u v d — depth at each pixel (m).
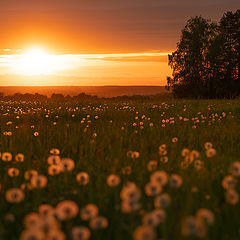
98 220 2.66
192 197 3.71
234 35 57.88
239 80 54.94
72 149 6.69
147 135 8.26
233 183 3.43
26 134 7.78
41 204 4.07
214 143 7.11
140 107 19.02
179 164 5.04
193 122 11.24
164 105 20.39
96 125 11.11
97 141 7.32
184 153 5.02
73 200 4.18
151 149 6.43
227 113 14.87
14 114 15.59
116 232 3.12
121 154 5.68
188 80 56.44
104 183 4.54
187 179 4.02
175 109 17.61
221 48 54.53
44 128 9.81
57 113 15.38
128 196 2.78
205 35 56.66
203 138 7.51
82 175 3.97
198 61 56.00
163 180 3.04
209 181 4.23
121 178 4.62
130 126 10.98
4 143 7.34
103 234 3.27
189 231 2.27
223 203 3.82
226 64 54.91
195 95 53.84
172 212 3.24
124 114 14.54
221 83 53.22
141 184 4.37
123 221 3.44
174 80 57.94
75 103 24.17
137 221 3.38
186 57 56.22
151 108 18.59
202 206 3.64
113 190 4.16
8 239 3.25
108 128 9.14
